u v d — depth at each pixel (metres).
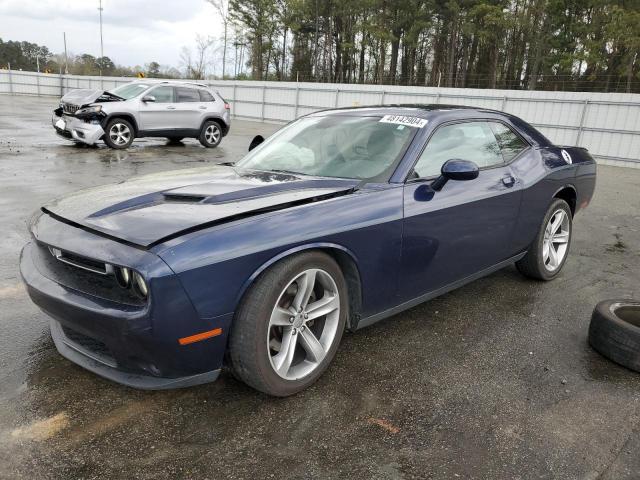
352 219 2.62
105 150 12.28
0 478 1.91
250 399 2.49
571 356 3.08
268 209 2.46
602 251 5.62
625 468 2.08
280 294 2.33
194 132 13.70
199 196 2.61
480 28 49.50
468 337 3.29
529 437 2.27
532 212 3.97
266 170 3.38
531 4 46.38
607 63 44.09
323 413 2.40
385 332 3.31
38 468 1.97
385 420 2.36
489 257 3.65
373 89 23.50
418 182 3.03
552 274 4.43
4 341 2.95
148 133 12.88
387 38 51.88
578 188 4.58
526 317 3.66
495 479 2.00
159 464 2.02
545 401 2.58
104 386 2.55
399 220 2.83
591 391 2.69
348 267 2.73
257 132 20.94
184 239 2.14
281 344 2.48
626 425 2.39
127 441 2.15
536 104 18.89
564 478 2.01
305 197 2.63
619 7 41.72
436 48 55.75
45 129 16.44
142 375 2.30
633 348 2.88
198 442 2.16
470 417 2.41
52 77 43.16
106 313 2.11
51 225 2.54
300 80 63.84
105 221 2.36
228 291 2.18
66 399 2.43
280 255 2.31
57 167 9.42
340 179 3.03
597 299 4.07
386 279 2.87
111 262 2.11
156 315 2.05
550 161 4.20
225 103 14.34
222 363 2.33
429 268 3.12
